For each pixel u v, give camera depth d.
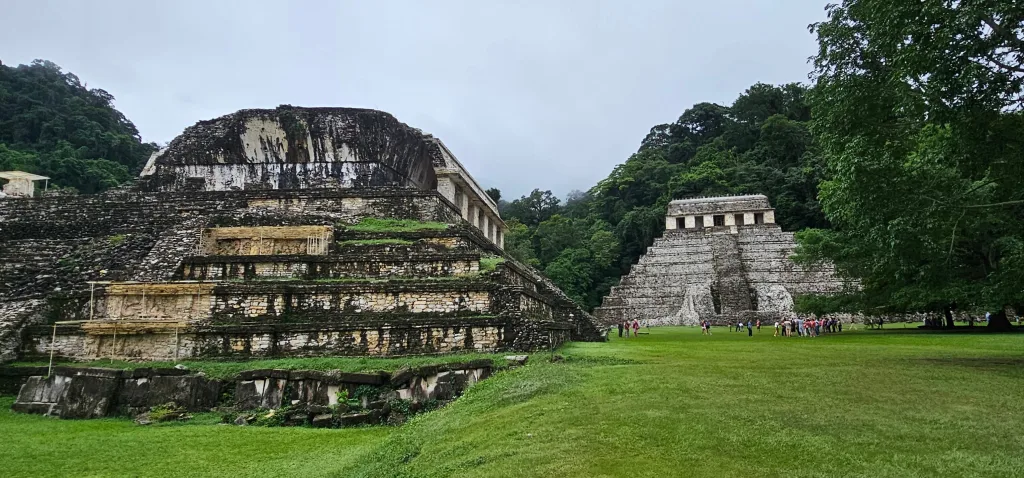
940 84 10.80
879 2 11.55
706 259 53.28
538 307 20.72
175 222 22.52
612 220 86.00
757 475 5.43
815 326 28.03
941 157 12.40
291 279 17.70
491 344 15.68
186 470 8.87
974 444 6.22
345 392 13.02
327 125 26.36
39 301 16.77
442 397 13.19
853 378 10.49
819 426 7.04
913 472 5.37
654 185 82.00
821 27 13.46
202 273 17.92
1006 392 9.04
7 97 72.00
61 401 13.70
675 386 9.85
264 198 24.19
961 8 10.36
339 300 16.64
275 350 15.45
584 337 24.45
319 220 21.02
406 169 28.89
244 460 9.45
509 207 100.88
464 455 7.32
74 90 83.50
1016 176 11.99
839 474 5.36
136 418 12.84
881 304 28.41
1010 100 10.99
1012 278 14.06
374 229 20.91
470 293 16.66
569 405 8.82
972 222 13.89
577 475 5.73
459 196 34.56
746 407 8.12
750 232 55.97
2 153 58.94
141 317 16.33
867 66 12.88
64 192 31.64
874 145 12.62
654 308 49.00
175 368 13.77
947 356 14.53
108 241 21.03
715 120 96.12
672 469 5.72
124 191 25.70
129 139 76.44
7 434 11.47
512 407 9.37
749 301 46.94
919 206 12.27
